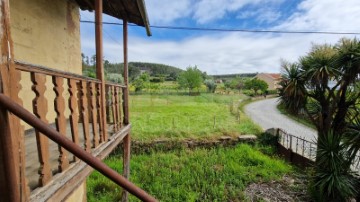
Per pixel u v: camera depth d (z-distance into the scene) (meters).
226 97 35.25
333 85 7.39
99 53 3.12
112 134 3.57
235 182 7.49
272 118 19.75
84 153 1.22
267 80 57.75
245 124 14.09
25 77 3.68
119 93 4.29
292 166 8.94
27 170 2.03
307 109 7.48
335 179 5.88
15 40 3.52
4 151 1.16
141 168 8.40
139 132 11.66
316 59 6.71
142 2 4.23
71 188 1.92
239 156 9.65
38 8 4.09
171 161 9.12
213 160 9.21
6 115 1.14
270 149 10.66
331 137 6.22
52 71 1.71
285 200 6.62
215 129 12.49
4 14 1.21
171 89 42.91
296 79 6.97
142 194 1.33
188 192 6.84
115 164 8.70
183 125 13.77
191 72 40.38
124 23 5.53
